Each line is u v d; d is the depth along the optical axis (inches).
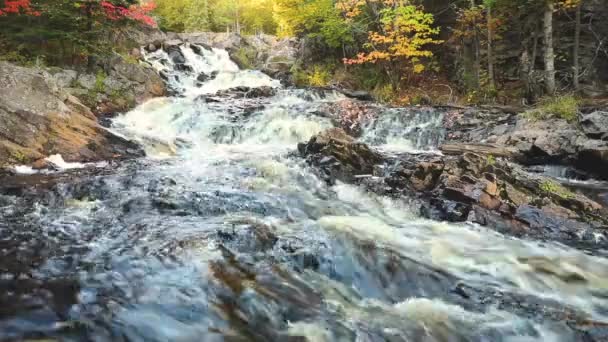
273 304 153.0
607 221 253.8
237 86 709.9
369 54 637.9
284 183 307.4
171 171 325.4
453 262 202.4
